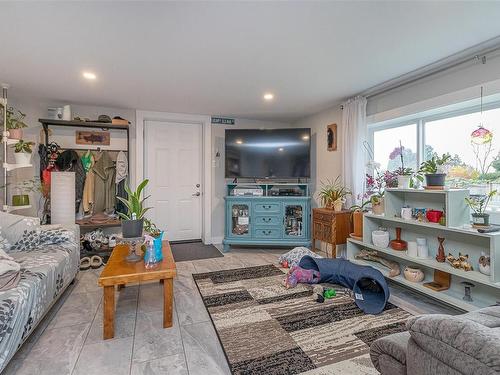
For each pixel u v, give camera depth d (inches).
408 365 34.9
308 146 161.5
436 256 93.0
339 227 130.9
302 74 104.9
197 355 65.9
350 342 71.0
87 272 122.4
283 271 124.8
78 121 137.6
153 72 102.5
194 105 149.3
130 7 63.7
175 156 174.9
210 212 176.7
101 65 96.0
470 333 28.4
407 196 109.4
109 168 149.0
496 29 73.4
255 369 60.7
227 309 88.7
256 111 162.9
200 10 64.9
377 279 94.3
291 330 76.6
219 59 91.4
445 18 68.3
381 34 76.0
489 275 78.0
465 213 87.4
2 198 128.2
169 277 76.7
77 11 65.1
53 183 125.3
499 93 82.4
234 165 166.1
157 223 171.5
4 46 81.9
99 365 61.9
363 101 127.4
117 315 84.7
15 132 113.7
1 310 55.2
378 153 131.0
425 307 91.1
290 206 159.5
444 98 96.8
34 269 76.0
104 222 139.6
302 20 69.1
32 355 65.2
